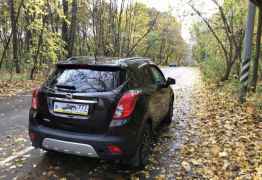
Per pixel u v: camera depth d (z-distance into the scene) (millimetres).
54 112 4152
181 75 28969
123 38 28719
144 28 33000
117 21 27453
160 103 5809
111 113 3910
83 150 3971
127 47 30250
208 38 24500
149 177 4238
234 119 7527
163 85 6109
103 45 25359
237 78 15180
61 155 4918
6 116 7590
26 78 16172
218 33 19359
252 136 6027
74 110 4020
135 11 29406
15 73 17578
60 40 18500
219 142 5773
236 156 4980
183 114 8570
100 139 3865
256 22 13617
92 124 3941
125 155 3982
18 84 13812
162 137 6105
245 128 6684
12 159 4738
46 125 4258
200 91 14703
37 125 4312
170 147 5484
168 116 7133
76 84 4164
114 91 4016
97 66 4293
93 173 4332
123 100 3971
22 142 5531
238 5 15250
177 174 4332
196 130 6688
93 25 25328
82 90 4059
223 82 16203
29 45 19500
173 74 30469
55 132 4109
